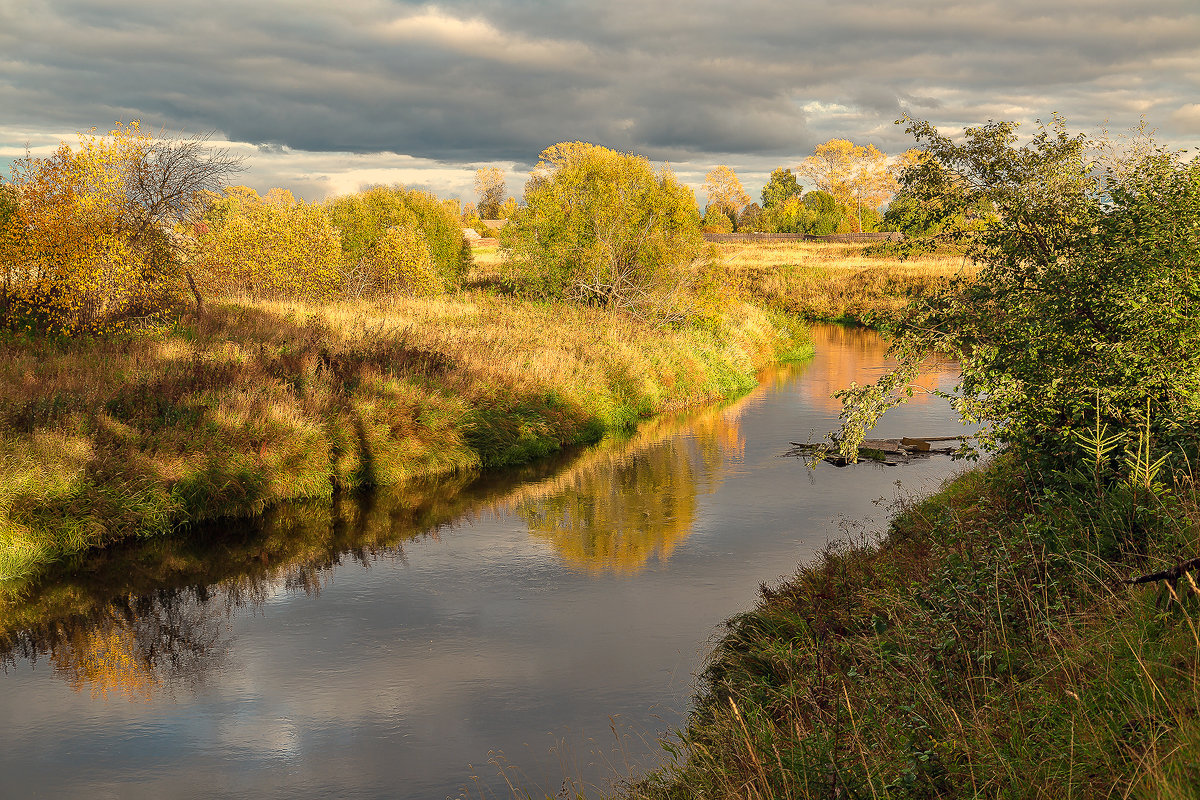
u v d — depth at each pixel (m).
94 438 13.33
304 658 9.16
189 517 13.41
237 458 14.33
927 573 7.84
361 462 16.00
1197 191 6.95
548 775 6.84
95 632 9.89
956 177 9.30
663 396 24.69
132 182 21.78
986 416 7.95
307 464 15.20
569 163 37.19
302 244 33.97
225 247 32.19
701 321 33.22
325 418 16.08
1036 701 4.84
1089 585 5.81
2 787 6.83
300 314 26.67
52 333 20.53
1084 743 4.20
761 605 9.51
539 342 24.98
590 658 8.93
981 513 8.59
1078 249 8.17
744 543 12.52
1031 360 7.68
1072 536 6.49
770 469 17.19
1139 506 5.90
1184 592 4.82
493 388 19.77
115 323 21.09
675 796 5.98
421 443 17.02
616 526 13.59
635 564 11.80
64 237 20.39
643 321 31.27
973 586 6.43
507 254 38.16
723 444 19.73
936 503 11.19
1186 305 6.86
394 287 37.03
